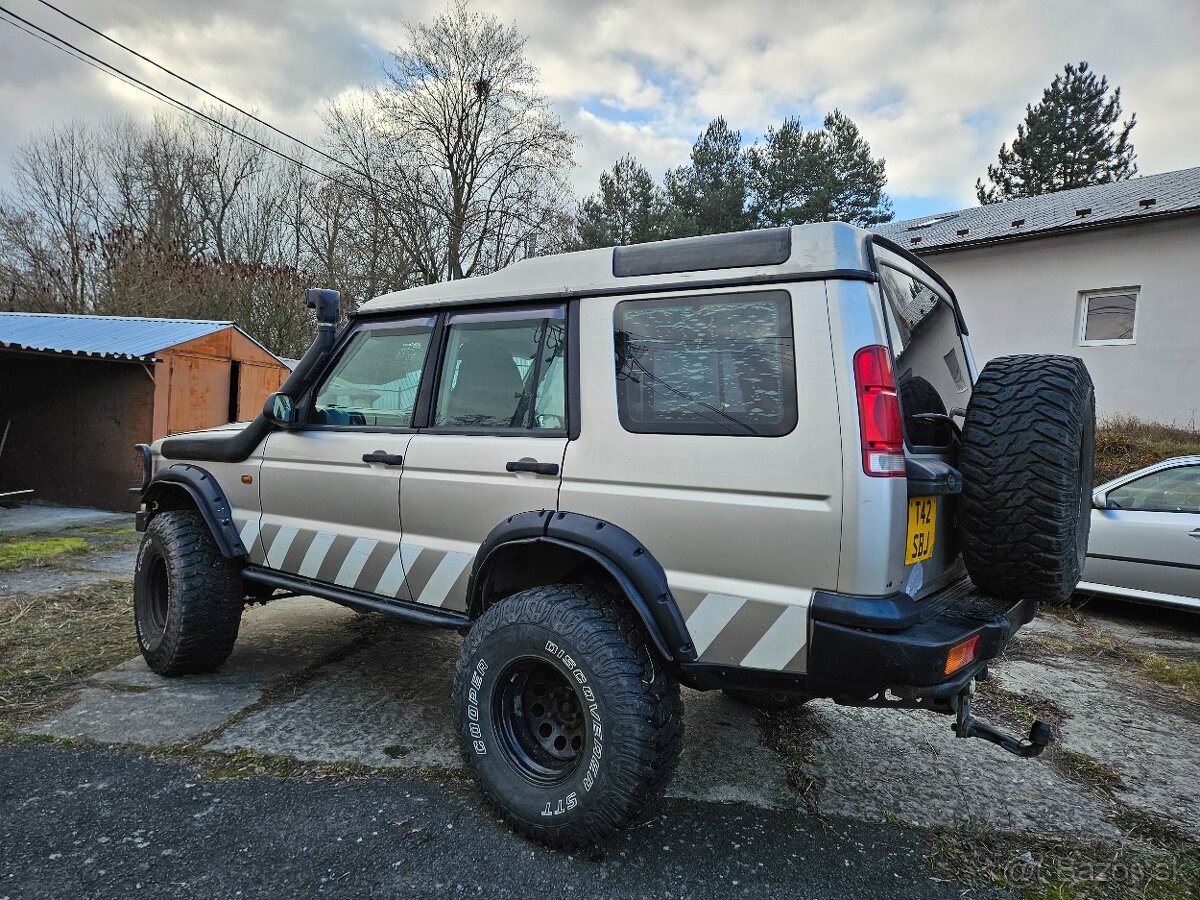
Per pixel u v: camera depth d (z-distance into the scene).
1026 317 12.15
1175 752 3.35
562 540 2.46
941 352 3.15
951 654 2.01
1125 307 11.41
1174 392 10.74
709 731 3.41
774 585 2.15
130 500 10.55
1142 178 14.39
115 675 3.85
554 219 26.95
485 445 2.77
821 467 2.09
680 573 2.30
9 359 11.17
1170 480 5.59
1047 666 4.53
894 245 2.56
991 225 13.49
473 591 2.70
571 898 2.18
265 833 2.45
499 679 2.51
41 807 2.56
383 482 3.06
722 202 30.53
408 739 3.20
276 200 29.42
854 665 2.03
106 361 10.30
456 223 26.17
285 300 22.91
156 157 29.22
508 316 2.86
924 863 2.43
